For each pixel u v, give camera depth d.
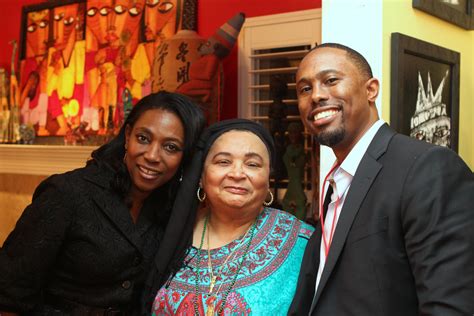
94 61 4.27
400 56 1.87
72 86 4.42
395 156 1.31
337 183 1.47
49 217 1.60
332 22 1.93
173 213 1.73
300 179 3.28
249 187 1.64
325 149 1.97
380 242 1.26
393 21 1.91
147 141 1.70
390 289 1.24
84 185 1.69
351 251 1.31
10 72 4.97
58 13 4.55
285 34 3.42
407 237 1.21
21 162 4.35
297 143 3.31
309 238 1.66
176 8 3.77
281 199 3.48
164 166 1.70
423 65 2.07
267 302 1.55
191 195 1.72
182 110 1.70
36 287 1.61
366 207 1.31
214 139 1.71
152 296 1.70
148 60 3.92
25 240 1.59
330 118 1.37
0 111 4.67
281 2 3.46
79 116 4.38
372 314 1.25
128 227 1.70
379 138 1.39
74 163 4.00
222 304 1.55
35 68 4.71
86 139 4.30
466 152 2.57
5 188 4.53
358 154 1.41
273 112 3.40
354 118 1.38
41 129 4.66
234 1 3.62
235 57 3.63
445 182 1.19
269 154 1.73
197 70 3.21
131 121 1.76
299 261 1.65
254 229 1.70
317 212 3.18
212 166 1.67
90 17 4.30
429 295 1.13
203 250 1.70
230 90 3.66
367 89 1.42
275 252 1.65
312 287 1.50
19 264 1.57
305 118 1.44
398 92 1.87
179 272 1.68
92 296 1.68
